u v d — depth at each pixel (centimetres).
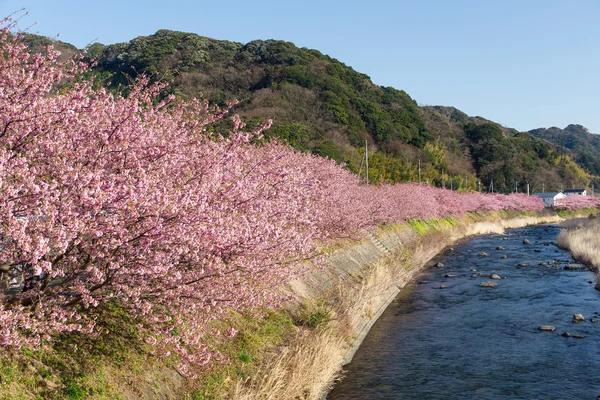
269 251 906
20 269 674
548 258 3209
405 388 1167
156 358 830
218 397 852
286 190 1112
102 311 841
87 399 682
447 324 1725
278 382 945
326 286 1716
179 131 891
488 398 1109
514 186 10519
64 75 732
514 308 1927
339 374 1238
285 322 1266
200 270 754
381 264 2362
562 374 1242
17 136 620
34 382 646
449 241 4194
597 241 3325
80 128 700
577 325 1661
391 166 6694
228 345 1020
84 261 685
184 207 672
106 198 602
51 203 581
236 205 828
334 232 1978
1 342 570
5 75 655
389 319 1805
